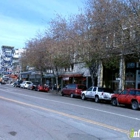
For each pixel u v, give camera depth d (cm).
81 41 2839
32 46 4797
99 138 791
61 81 5062
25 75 7419
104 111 1566
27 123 1009
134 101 2008
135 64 3148
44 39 4412
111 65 3089
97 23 2503
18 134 817
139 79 3077
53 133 844
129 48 2267
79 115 1284
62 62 3578
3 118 1107
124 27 2194
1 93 2684
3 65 12481
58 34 3569
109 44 2502
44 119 1113
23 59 5509
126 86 3241
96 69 3192
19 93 2891
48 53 3962
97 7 2489
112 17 2294
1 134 810
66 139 766
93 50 2691
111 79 3512
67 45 3247
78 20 3080
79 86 3127
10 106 1535
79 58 3066
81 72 4241
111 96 2362
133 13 2056
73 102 2142
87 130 911
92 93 2683
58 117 1181
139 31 1980
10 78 9400
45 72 5091
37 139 754
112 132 887
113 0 2273
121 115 1405
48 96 2783
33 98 2245
